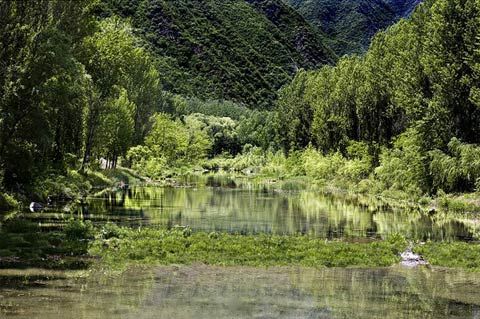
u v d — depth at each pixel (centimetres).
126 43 7219
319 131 11606
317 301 2027
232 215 4691
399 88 7438
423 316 1866
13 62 4097
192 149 15850
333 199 6812
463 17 6216
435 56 6394
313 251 2948
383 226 4184
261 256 2825
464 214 5144
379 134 8981
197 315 1806
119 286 2159
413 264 2789
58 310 1788
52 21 4362
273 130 17075
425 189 6562
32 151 4916
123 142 9062
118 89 7400
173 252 2870
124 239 3105
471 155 5788
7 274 2258
